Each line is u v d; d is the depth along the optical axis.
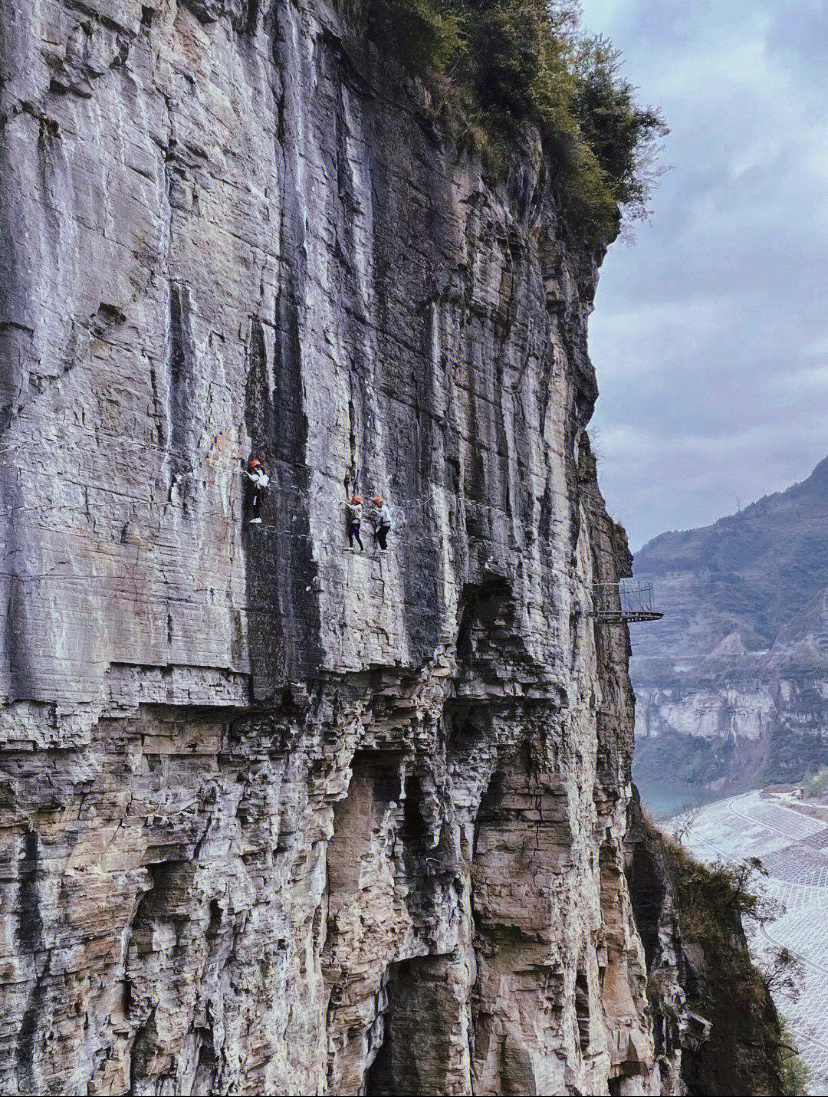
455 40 25.75
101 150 15.32
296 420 19.61
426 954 25.97
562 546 32.66
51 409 14.25
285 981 19.84
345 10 22.38
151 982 16.47
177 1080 16.83
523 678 29.56
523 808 31.00
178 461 16.58
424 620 24.05
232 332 18.11
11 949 13.79
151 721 16.28
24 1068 13.98
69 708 14.23
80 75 14.96
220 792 17.94
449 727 28.64
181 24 17.30
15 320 13.68
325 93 21.56
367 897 23.77
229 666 17.39
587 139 39.06
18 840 13.95
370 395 22.56
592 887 34.75
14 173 13.84
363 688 22.38
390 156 23.92
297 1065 20.02
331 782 21.72
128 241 15.74
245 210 18.58
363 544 21.78
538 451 30.95
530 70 29.91
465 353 27.27
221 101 18.11
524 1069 28.50
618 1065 35.78
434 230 25.47
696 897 52.34
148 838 16.23
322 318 20.77
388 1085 26.30
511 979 29.70
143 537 15.76
